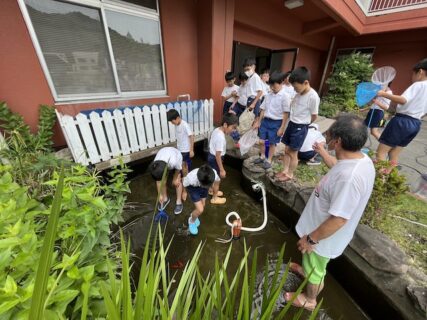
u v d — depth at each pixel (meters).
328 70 8.22
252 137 3.17
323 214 1.29
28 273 0.68
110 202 1.35
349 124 1.09
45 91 2.54
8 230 0.71
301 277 1.80
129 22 3.03
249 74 3.37
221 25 3.71
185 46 3.79
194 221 2.20
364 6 5.76
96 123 2.63
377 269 1.53
